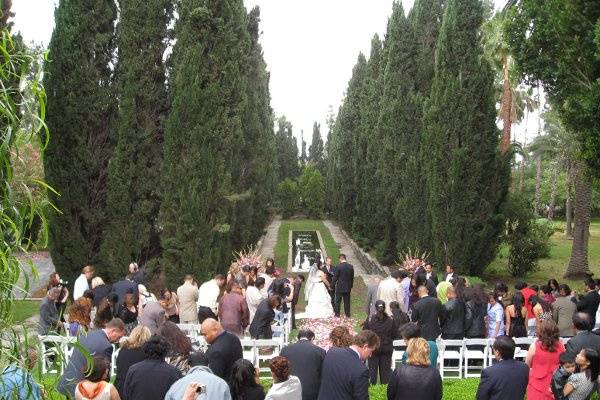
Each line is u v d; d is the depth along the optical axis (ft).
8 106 12.43
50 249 67.41
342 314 66.03
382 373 35.65
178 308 47.65
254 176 94.32
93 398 20.13
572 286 86.79
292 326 60.13
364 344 24.31
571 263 93.97
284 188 246.88
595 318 42.42
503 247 114.93
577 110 49.62
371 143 120.37
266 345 38.55
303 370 25.89
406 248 93.20
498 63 99.71
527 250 91.45
